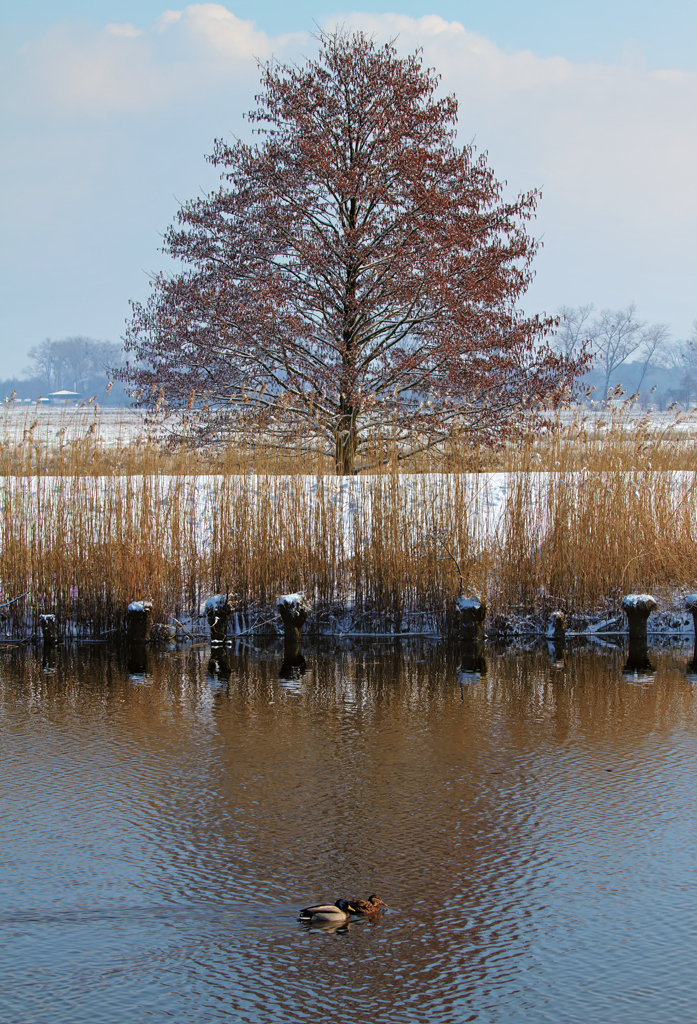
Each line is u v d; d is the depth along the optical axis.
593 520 13.75
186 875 6.25
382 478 14.05
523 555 13.54
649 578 13.81
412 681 11.09
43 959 5.32
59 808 7.30
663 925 5.64
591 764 8.23
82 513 13.58
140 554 13.29
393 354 19.95
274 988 5.04
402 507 13.65
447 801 7.43
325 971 5.21
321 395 19.59
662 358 131.00
